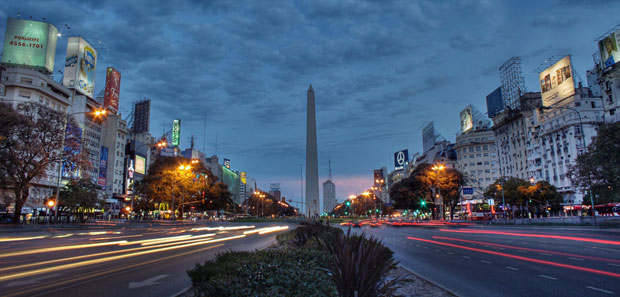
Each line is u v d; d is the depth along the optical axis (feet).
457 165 469.57
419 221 296.10
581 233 121.70
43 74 275.80
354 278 21.71
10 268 44.32
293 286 19.94
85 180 231.71
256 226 216.54
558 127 294.05
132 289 32.53
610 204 228.84
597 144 133.49
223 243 87.25
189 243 86.84
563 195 290.97
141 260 53.06
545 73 313.94
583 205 252.42
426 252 66.39
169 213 388.78
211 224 239.30
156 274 40.73
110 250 67.51
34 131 166.81
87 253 61.98
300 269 23.09
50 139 173.47
